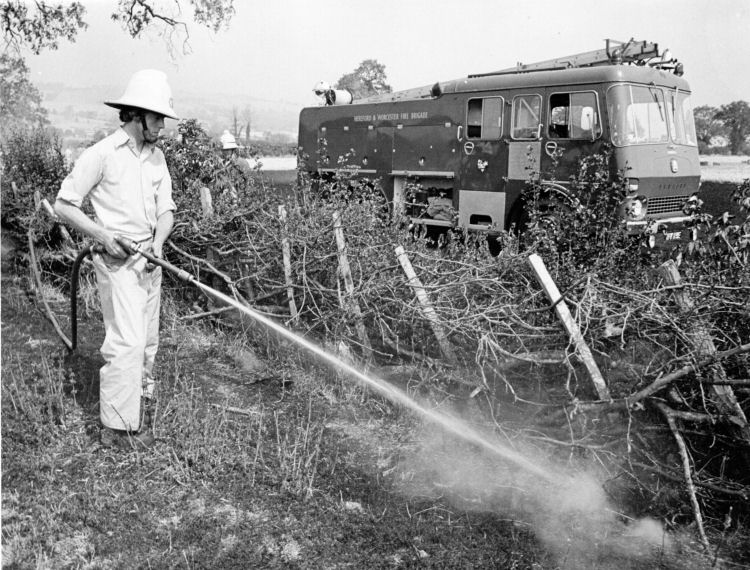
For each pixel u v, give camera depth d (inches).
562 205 305.4
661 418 149.7
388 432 174.7
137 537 127.8
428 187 462.0
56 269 326.6
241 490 144.9
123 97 158.4
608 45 403.2
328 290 218.5
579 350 157.0
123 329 157.6
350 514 137.2
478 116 423.5
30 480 146.1
